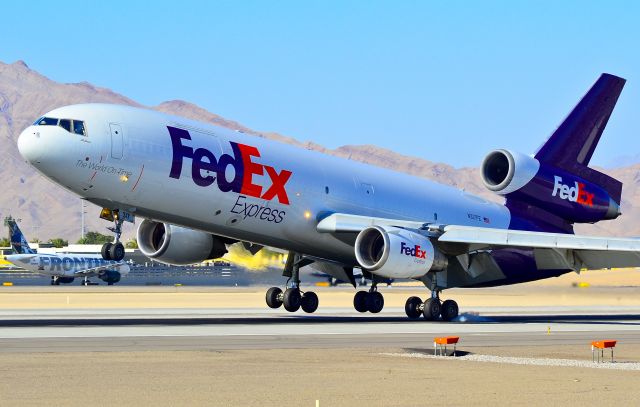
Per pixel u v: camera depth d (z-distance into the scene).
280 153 119.06
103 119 103.12
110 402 49.28
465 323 122.06
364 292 136.12
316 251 124.31
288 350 77.62
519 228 143.88
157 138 106.00
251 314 142.62
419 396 52.03
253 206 114.19
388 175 135.38
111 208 106.19
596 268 126.88
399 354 75.44
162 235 122.94
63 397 50.78
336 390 53.94
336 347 81.44
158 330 99.56
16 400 49.66
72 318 126.06
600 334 103.56
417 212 135.00
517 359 73.00
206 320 121.94
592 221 147.62
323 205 122.06
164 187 106.38
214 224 113.44
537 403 50.16
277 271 197.25
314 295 133.00
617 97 147.00
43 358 69.31
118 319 123.44
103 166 101.94
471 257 126.62
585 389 55.28
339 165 127.56
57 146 99.50
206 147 110.12
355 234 121.38
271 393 52.69
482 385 56.44
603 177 148.00
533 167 139.75
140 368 63.44
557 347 84.94
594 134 146.12
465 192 146.62
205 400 50.16
